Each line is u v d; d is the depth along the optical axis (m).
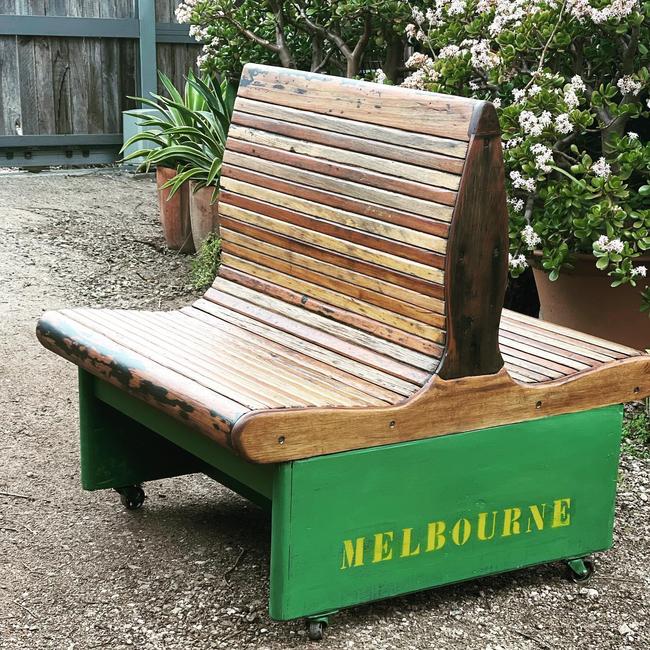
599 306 4.15
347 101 2.77
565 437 2.65
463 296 2.41
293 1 5.75
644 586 2.79
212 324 3.06
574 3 3.97
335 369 2.62
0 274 5.71
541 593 2.74
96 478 3.08
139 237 6.69
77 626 2.53
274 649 2.43
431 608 2.64
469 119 2.35
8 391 4.18
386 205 2.57
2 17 8.10
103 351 2.71
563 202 3.99
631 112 4.02
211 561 2.86
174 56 8.88
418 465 2.44
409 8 5.32
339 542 2.38
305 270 2.90
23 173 8.48
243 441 2.18
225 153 3.25
